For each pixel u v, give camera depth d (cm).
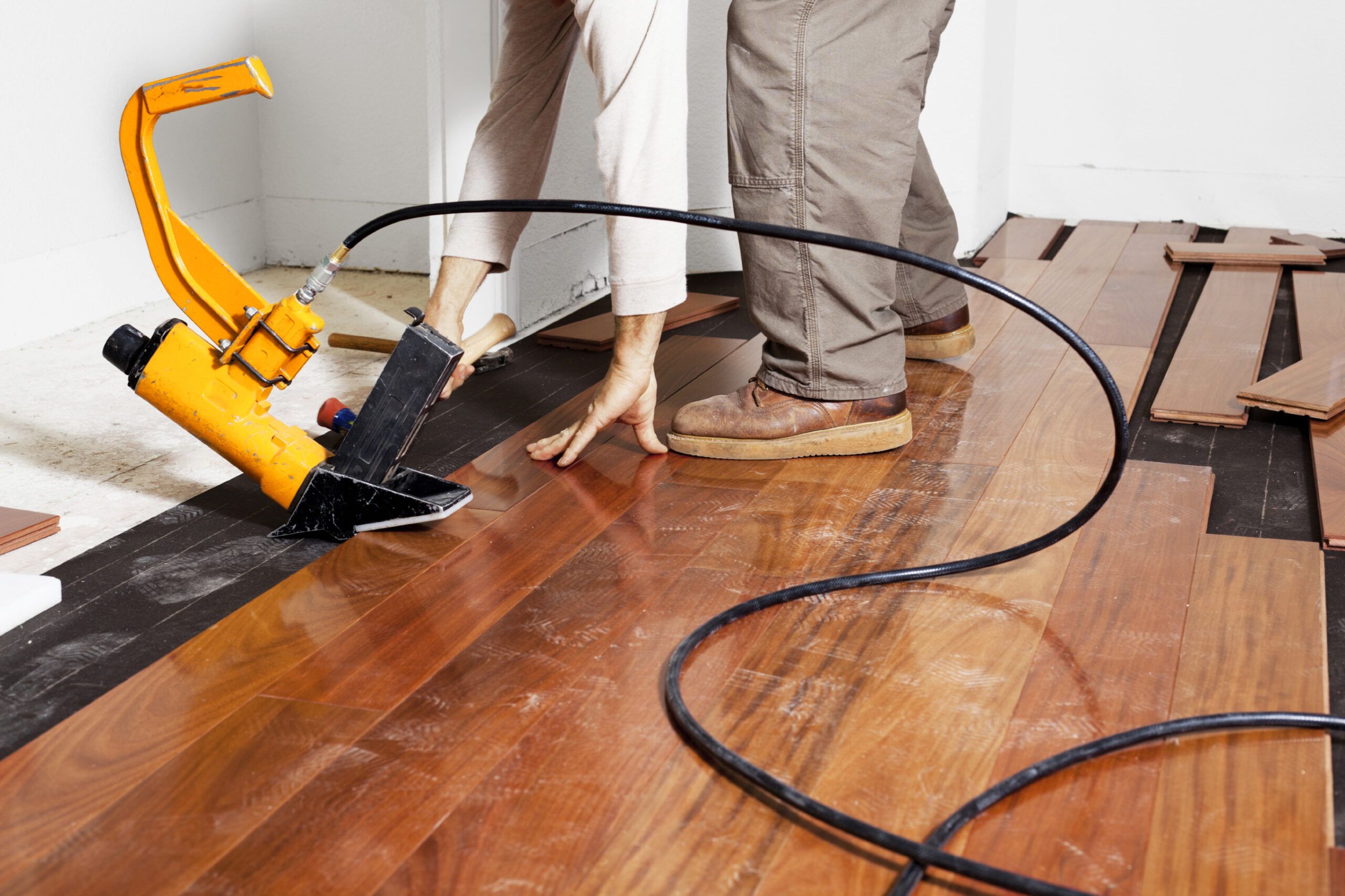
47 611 163
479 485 209
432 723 135
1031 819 118
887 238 211
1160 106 458
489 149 227
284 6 369
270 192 387
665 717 137
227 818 119
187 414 184
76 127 309
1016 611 162
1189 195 463
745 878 110
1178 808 120
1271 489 208
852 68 200
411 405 182
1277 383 248
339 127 376
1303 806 120
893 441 223
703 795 123
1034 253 408
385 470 184
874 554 180
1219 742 132
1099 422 241
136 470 216
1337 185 444
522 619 160
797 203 207
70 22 304
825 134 202
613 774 126
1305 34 434
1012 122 472
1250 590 167
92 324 317
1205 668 147
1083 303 336
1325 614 160
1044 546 177
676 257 203
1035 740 133
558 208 171
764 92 203
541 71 224
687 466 220
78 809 120
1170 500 200
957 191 407
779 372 221
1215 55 446
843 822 114
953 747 131
